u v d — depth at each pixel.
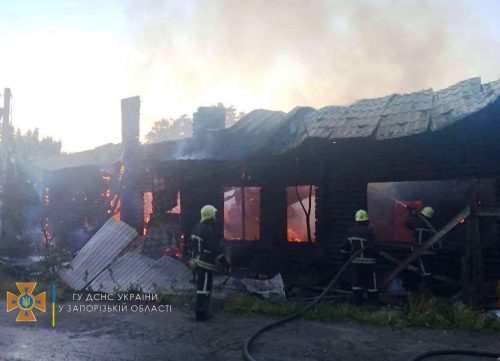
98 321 6.39
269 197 10.62
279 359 4.82
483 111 7.61
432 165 8.60
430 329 5.98
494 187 8.02
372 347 5.25
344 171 9.52
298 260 10.08
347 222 9.41
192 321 6.40
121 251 8.85
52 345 5.28
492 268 7.75
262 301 7.37
